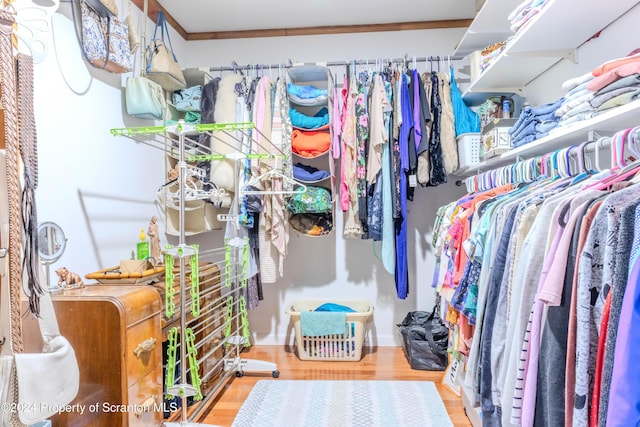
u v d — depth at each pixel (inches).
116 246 82.4
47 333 45.7
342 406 80.9
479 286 55.5
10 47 41.9
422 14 110.3
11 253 41.7
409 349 101.9
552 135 60.1
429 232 117.6
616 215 31.8
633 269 27.0
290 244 120.9
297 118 105.5
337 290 120.0
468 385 55.0
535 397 39.0
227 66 118.5
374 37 117.0
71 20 69.4
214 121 102.9
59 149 66.2
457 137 100.0
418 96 98.7
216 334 89.0
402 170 98.6
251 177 97.9
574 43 71.4
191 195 81.1
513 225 48.8
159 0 100.2
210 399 83.1
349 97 103.3
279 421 75.4
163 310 70.6
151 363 60.3
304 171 107.6
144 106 83.7
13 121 42.2
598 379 31.0
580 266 34.1
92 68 75.2
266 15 109.5
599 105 48.9
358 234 104.5
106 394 52.7
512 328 44.3
